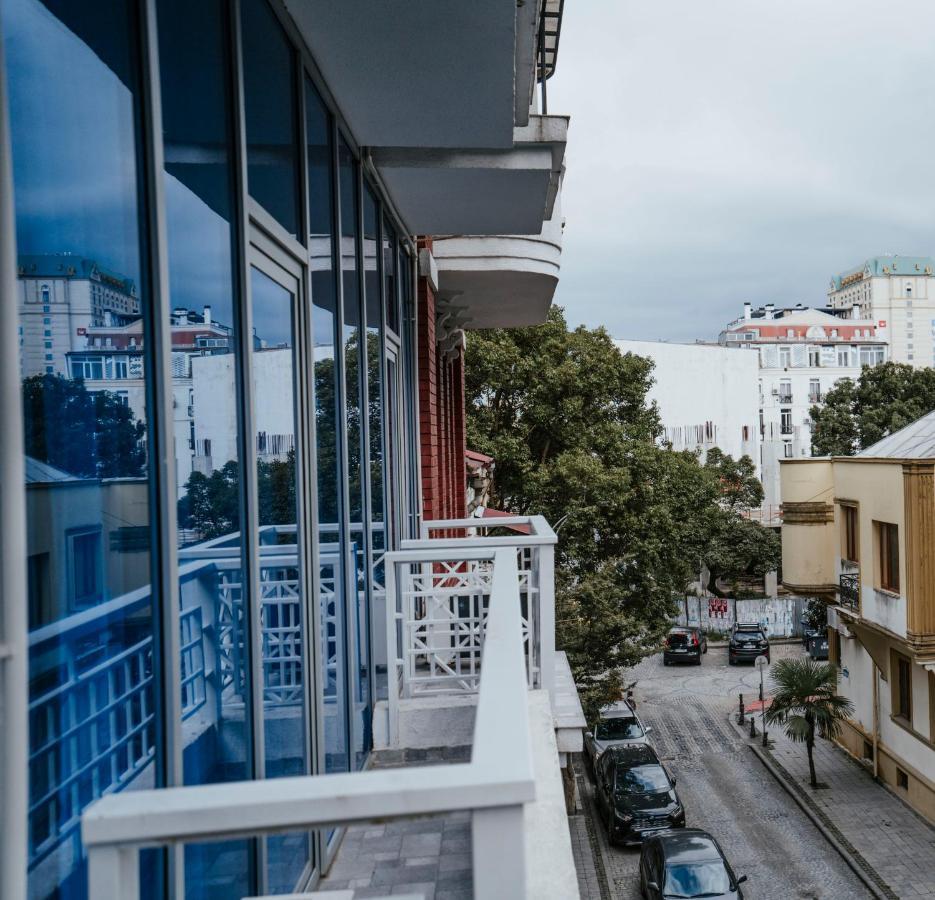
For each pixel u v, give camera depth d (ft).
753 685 97.81
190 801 4.73
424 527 27.68
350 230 17.94
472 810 4.65
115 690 6.95
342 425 16.08
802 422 265.34
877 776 63.05
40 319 6.10
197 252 9.02
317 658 13.03
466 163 19.86
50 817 6.00
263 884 10.03
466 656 26.04
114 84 7.27
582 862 52.85
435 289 32.83
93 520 6.70
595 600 69.36
